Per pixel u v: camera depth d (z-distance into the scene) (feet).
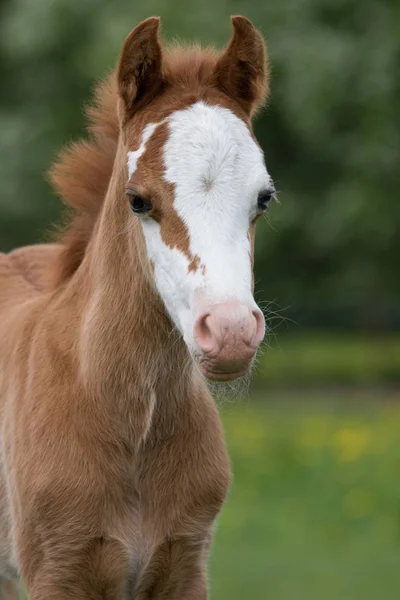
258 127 95.81
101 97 24.72
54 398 22.56
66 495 21.90
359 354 139.03
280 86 83.97
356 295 138.41
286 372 123.13
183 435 22.49
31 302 26.22
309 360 134.00
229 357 18.44
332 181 97.09
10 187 91.56
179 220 19.36
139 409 21.93
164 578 22.85
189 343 19.21
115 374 21.83
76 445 22.04
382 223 88.28
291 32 85.71
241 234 19.34
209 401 23.40
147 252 20.27
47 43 94.79
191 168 19.44
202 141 19.62
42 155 93.35
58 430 22.24
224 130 19.81
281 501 52.16
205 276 18.92
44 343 23.40
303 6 88.22
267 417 79.87
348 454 58.80
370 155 86.79
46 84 100.58
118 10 91.09
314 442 62.85
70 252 24.67
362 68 85.20
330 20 90.22
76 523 21.95
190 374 22.34
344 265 101.55
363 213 87.61
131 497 22.27
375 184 87.30
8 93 109.50
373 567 43.52
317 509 50.78
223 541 46.93
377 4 90.02
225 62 21.27
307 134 88.99
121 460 22.04
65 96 99.81
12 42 96.63
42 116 98.37
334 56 83.51
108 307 21.90
